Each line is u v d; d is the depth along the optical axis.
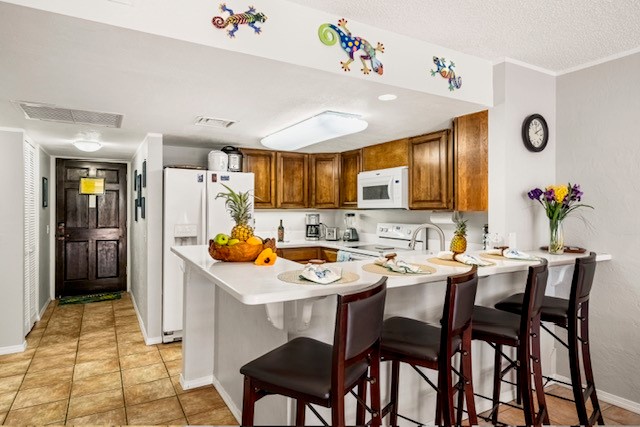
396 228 4.20
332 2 1.86
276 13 1.82
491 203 2.68
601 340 2.64
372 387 1.36
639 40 2.32
